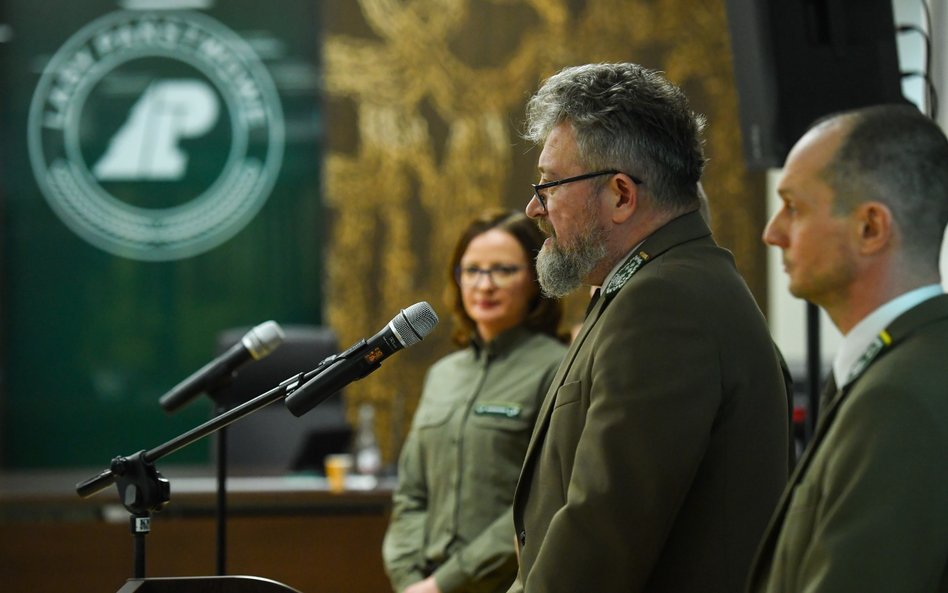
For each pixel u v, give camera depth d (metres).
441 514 5.15
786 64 5.55
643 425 3.10
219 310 12.50
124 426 12.41
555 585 3.10
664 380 3.14
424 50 12.32
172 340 12.46
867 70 5.59
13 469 12.30
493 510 5.00
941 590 2.26
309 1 12.52
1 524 7.80
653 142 3.45
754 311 3.37
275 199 12.52
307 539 7.82
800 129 5.56
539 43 12.35
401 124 12.33
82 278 12.41
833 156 2.49
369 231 12.34
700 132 3.63
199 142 12.47
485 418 5.10
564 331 5.39
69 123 12.34
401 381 12.20
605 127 3.45
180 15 12.42
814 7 5.61
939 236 2.47
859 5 5.61
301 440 9.02
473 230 5.36
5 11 12.27
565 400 3.39
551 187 3.51
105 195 12.40
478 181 12.32
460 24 12.35
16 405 12.34
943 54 6.29
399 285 12.34
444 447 5.23
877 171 2.45
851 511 2.28
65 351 12.38
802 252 2.53
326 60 12.30
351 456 9.02
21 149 12.32
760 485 3.25
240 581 3.40
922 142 2.46
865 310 2.48
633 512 3.07
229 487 7.88
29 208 12.34
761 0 5.56
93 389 12.39
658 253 3.40
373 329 12.32
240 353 4.74
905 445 2.27
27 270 12.35
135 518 3.75
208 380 4.74
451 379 5.43
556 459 3.40
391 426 12.15
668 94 3.53
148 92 12.43
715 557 3.21
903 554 2.22
